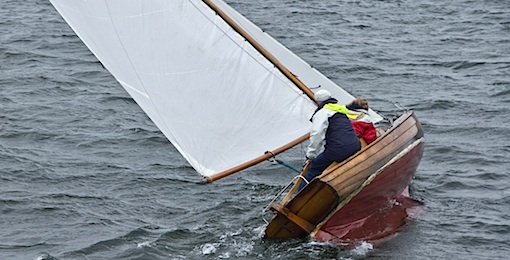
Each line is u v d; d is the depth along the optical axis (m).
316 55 40.28
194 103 21.03
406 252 18.58
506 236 19.53
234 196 22.69
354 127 20.30
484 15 49.69
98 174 24.61
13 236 20.25
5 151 26.34
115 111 31.14
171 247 19.36
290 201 18.73
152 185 23.75
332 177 18.50
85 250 19.33
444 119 29.78
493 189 22.64
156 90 21.45
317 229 19.03
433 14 50.44
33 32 44.00
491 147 26.34
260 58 21.09
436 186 22.81
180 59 21.52
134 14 22.03
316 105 20.66
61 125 29.30
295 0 54.53
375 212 20.48
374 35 45.03
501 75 36.34
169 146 27.31
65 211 21.73
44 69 36.91
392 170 19.73
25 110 30.88
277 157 25.55
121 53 22.02
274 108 20.73
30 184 23.64
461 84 35.03
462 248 18.84
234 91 20.97
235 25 21.31
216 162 19.89
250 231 19.98
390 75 36.75
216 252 18.88
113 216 21.48
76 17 22.62
